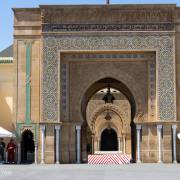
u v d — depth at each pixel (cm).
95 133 4144
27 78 2203
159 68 2177
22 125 2192
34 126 2189
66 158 2198
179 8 2198
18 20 2223
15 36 2217
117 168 1836
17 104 2202
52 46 2186
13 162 2177
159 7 2188
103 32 2186
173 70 2173
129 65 2253
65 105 2225
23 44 2216
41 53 2188
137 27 2189
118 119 4119
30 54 2212
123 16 2191
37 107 2195
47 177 1441
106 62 2252
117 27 2189
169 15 2194
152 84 2220
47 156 2158
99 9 2192
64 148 2205
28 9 2222
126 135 3769
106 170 1720
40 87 2186
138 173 1589
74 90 2248
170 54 2178
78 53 2223
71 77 2252
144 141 2202
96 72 2250
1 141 2272
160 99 2172
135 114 2236
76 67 2255
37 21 2220
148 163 2159
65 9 2194
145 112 2231
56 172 1625
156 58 2181
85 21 2194
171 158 2161
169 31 2183
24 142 2241
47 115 2169
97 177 1436
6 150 2220
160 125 2167
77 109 2242
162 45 2181
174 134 2162
